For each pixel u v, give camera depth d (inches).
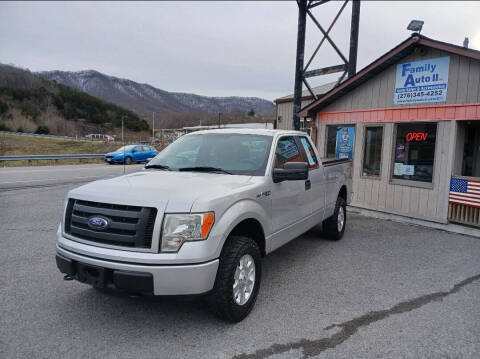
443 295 160.2
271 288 163.8
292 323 131.4
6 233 247.1
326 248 230.1
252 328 127.0
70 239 123.3
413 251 227.5
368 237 261.1
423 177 307.1
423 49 296.7
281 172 150.7
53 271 176.6
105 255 112.4
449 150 285.0
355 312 141.4
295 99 448.1
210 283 116.1
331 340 120.6
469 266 200.5
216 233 116.5
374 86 338.6
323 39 422.0
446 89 284.7
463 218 278.1
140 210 113.0
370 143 350.0
